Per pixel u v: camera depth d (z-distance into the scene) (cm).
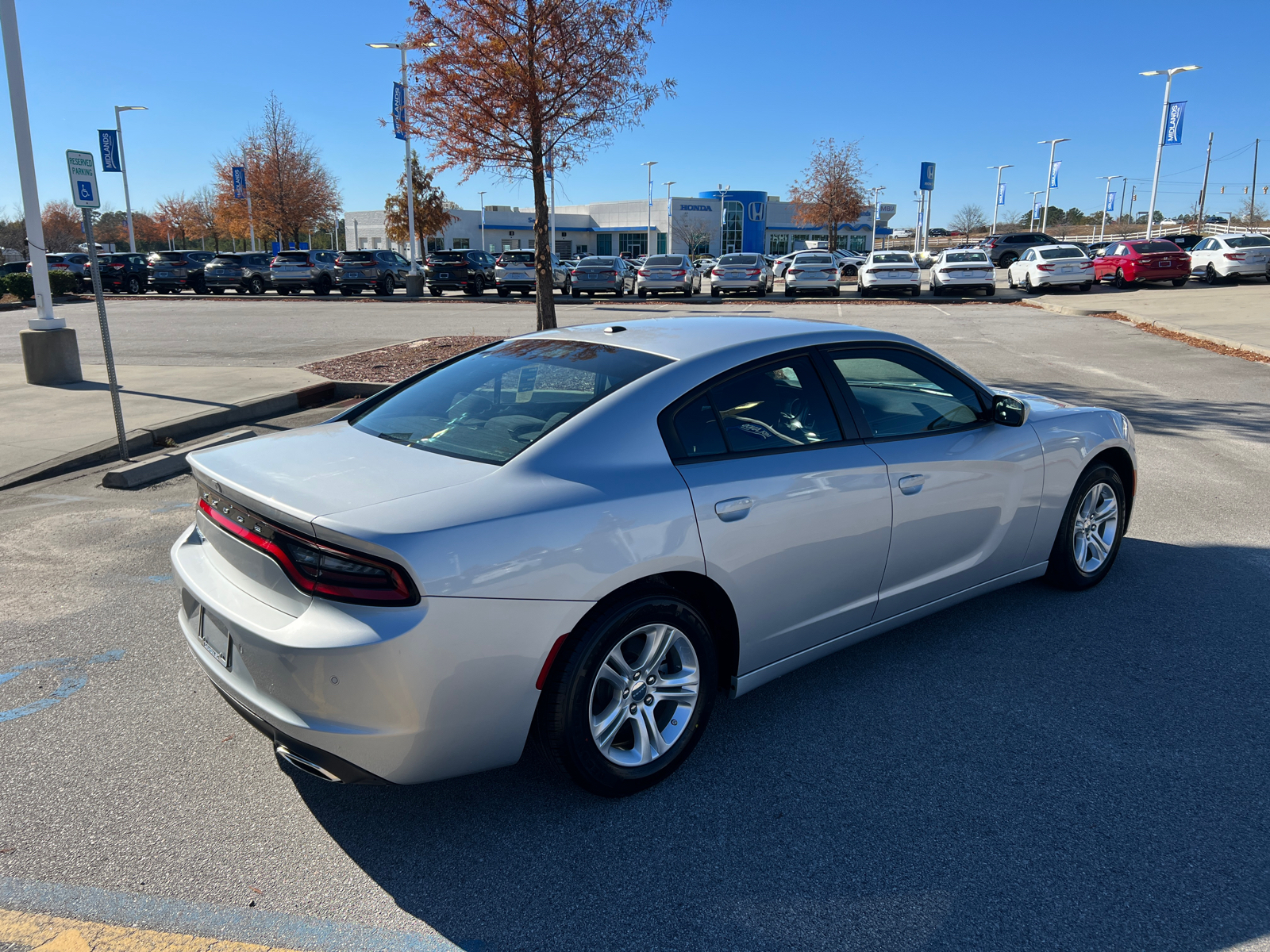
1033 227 9631
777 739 327
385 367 1231
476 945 230
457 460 284
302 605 250
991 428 397
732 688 322
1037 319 2038
